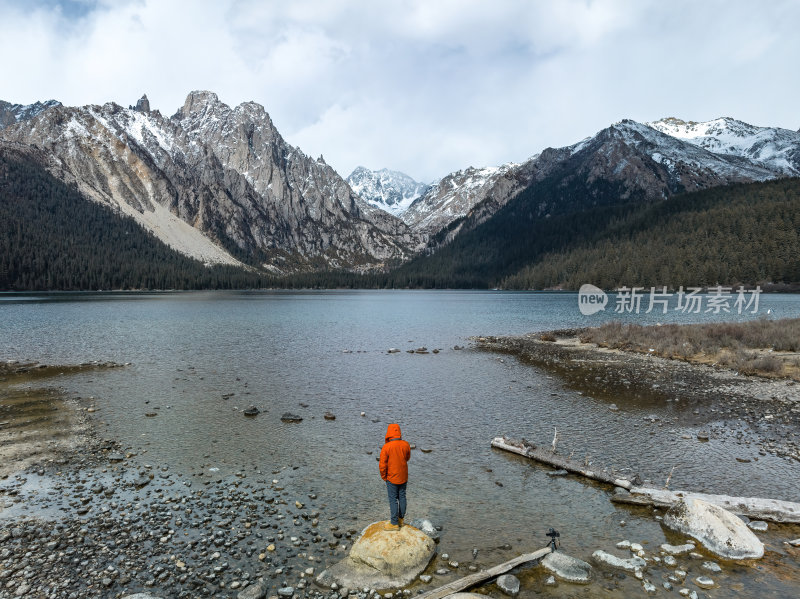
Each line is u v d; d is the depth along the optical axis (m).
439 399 24.66
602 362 35.97
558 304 127.56
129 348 42.16
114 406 22.84
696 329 46.12
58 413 21.56
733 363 32.81
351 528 11.54
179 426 19.77
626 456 16.39
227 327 63.50
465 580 9.20
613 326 50.44
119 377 29.73
